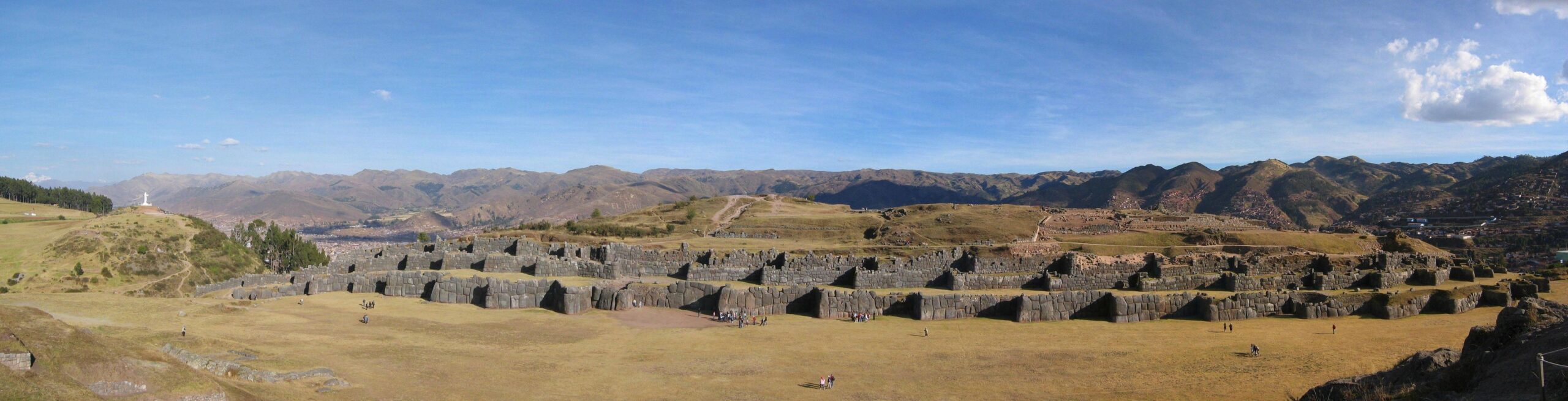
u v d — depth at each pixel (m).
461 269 106.12
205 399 37.91
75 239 163.25
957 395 52.56
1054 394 52.56
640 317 83.50
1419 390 32.75
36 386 32.59
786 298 88.75
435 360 59.41
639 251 117.50
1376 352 62.53
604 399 50.81
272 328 68.44
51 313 65.75
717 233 186.12
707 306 88.06
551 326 77.06
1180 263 110.44
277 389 45.78
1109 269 107.25
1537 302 38.88
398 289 93.69
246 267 190.62
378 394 48.34
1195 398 50.16
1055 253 139.62
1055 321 84.75
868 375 58.59
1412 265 110.75
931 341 72.56
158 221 188.50
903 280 99.25
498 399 49.31
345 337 66.44
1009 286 98.56
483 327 75.31
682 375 58.09
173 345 53.19
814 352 67.19
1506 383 29.36
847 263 107.19
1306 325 79.25
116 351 39.69
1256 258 114.56
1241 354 64.25
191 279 168.75
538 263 101.00
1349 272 100.81
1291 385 52.25
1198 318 85.25
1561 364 27.67
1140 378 56.84
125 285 153.88
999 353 66.81
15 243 161.62
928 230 173.25
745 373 58.84
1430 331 72.69
